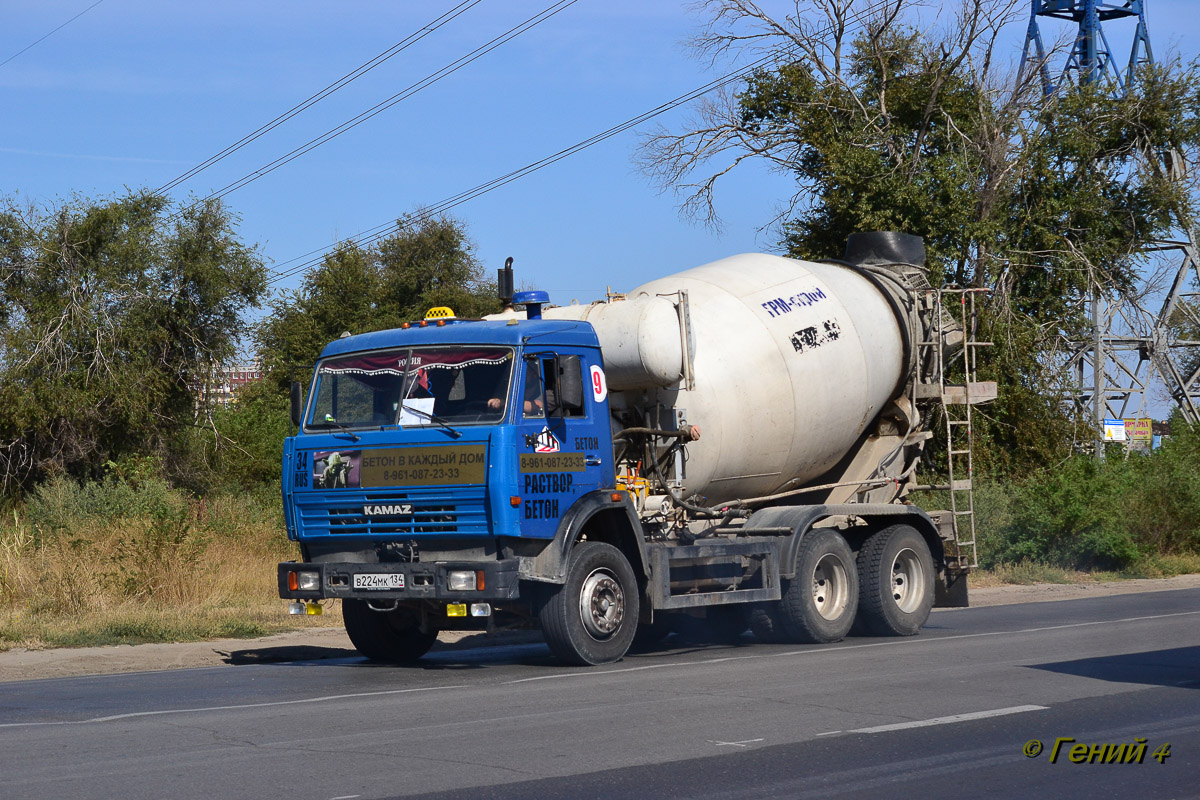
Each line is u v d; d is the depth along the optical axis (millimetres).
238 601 16141
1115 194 32969
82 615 14320
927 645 12477
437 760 6512
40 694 9430
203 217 28453
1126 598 19391
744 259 14789
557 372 10945
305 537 11156
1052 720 7793
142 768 6312
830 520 13617
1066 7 38719
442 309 11469
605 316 12367
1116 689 9062
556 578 10656
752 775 6215
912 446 15867
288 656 12672
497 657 12305
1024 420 29844
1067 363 31797
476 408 10633
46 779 6066
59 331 26047
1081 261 31500
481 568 10297
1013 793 5945
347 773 6184
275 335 46406
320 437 11148
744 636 14547
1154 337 34219
